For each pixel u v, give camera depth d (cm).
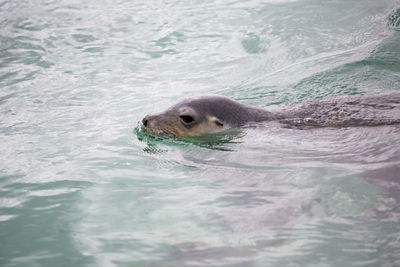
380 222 681
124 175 887
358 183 801
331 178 828
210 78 1497
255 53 1680
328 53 1630
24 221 723
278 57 1633
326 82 1412
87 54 1695
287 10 2055
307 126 1077
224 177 869
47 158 972
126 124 1168
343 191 777
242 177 865
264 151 980
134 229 693
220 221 706
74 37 1848
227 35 1844
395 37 1689
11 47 1741
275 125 1093
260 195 787
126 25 1978
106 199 790
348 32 1794
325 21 1909
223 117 1093
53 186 842
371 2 2067
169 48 1752
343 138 1002
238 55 1672
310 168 880
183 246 644
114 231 688
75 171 905
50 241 667
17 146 1037
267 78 1477
